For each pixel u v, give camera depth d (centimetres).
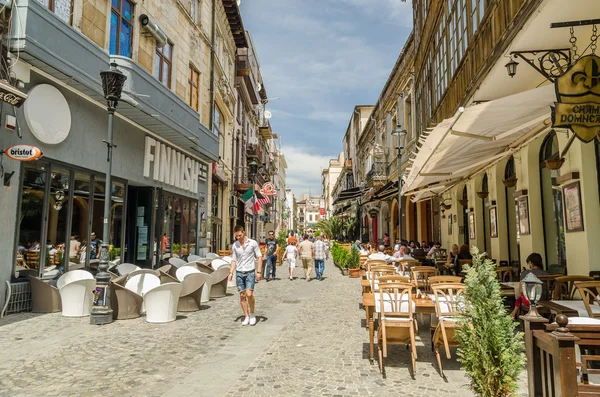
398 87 2436
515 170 1018
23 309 793
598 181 691
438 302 507
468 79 1041
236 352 578
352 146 5466
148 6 1268
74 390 433
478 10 959
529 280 381
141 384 452
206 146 1645
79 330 686
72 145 937
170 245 1508
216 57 2031
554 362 328
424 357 559
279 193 7044
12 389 432
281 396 423
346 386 451
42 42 767
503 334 354
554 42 674
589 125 479
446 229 1770
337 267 2341
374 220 3547
